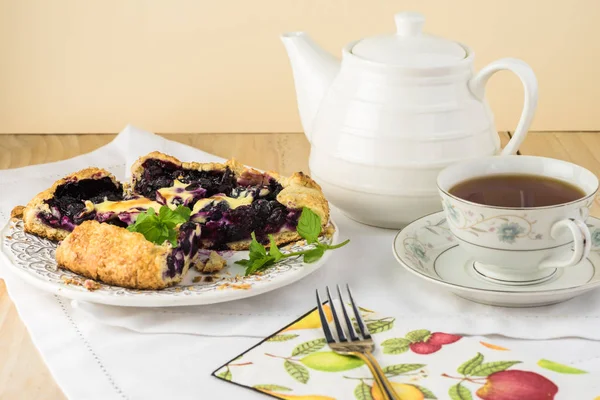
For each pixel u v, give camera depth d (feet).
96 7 4.31
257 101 4.49
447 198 2.80
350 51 3.17
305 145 3.94
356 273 2.97
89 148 3.95
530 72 3.04
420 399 2.45
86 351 2.66
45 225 3.07
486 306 2.81
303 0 4.33
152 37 4.37
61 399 2.57
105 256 2.82
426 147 3.06
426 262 2.92
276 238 3.07
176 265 2.84
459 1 4.34
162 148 3.73
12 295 2.88
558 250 2.77
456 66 3.06
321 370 2.55
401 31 3.17
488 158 2.92
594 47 4.42
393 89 3.07
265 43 4.39
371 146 3.09
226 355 2.64
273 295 2.87
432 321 2.73
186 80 4.44
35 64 4.37
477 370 2.54
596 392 2.47
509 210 2.71
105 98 4.45
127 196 3.21
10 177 3.56
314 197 3.07
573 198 2.81
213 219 3.03
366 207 3.15
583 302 2.81
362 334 2.64
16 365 2.67
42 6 4.29
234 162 3.26
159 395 2.51
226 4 4.33
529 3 4.36
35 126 4.47
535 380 2.50
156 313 2.79
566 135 3.99
